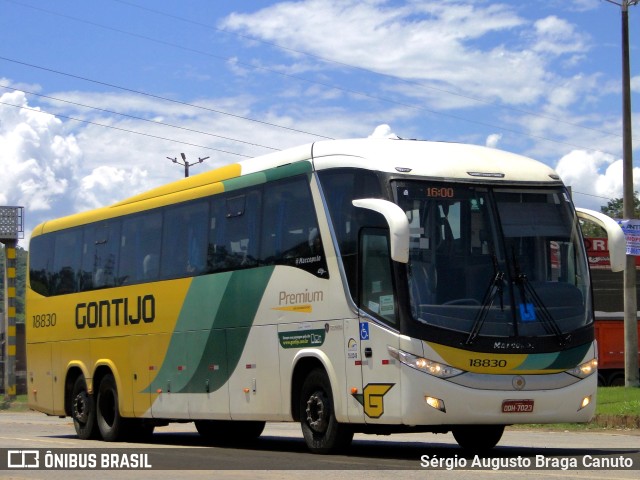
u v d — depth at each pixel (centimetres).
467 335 1338
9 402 4241
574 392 1381
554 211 1448
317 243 1493
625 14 3044
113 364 2027
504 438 1883
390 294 1356
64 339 2208
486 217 1403
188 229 1831
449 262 1367
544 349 1370
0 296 11238
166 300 1872
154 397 1897
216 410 1720
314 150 1531
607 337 3662
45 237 2328
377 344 1368
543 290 1395
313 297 1493
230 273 1698
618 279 3691
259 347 1612
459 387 1324
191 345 1792
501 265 1385
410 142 1499
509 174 1441
